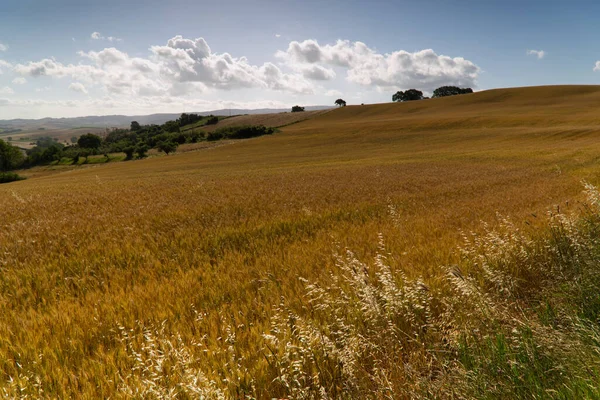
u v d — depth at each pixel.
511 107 126.88
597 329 2.82
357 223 10.95
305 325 3.48
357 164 47.16
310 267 5.95
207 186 25.34
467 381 2.59
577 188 15.45
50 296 5.75
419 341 3.27
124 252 8.42
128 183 32.34
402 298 3.89
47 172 102.62
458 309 3.77
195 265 7.23
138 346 3.57
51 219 13.95
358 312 3.82
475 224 8.89
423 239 7.53
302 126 134.88
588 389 2.20
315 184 24.81
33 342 3.79
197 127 182.00
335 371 2.88
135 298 5.10
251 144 104.06
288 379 2.78
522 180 23.38
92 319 4.34
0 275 7.11
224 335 3.71
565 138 62.28
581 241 4.86
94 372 3.16
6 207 18.20
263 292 4.89
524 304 4.12
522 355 2.74
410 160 49.03
